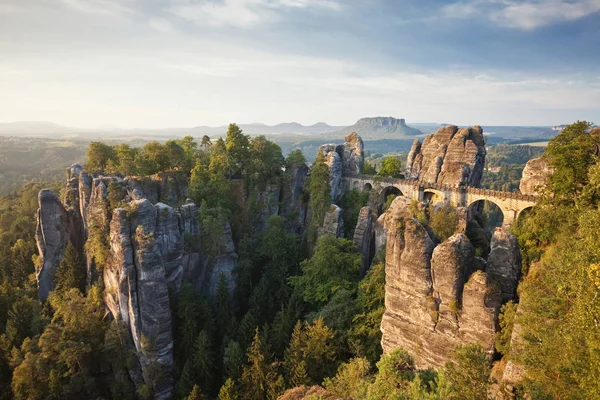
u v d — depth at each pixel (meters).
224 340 66.75
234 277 83.38
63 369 64.62
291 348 56.72
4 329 77.94
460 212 73.50
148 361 64.12
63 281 83.00
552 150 50.03
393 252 49.25
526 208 76.69
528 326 32.72
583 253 27.72
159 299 65.19
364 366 47.25
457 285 43.22
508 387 34.28
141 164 93.00
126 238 65.69
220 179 94.12
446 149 100.81
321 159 97.62
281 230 92.44
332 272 75.25
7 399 66.25
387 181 99.06
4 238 115.06
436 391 31.02
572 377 26.77
